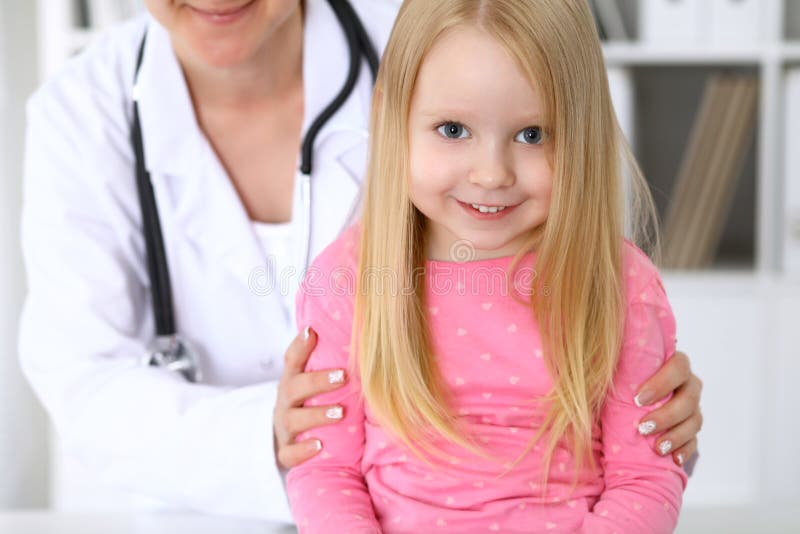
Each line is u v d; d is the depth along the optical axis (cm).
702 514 105
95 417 109
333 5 120
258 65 112
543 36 79
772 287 212
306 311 93
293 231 115
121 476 108
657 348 86
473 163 79
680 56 210
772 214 214
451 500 83
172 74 115
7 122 233
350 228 94
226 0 102
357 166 117
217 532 101
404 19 83
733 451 217
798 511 105
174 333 118
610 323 84
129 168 119
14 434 232
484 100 77
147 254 117
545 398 84
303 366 93
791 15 229
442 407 85
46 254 117
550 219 82
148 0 104
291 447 92
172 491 105
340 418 89
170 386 109
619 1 233
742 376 215
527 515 82
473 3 79
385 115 85
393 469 86
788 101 211
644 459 85
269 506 102
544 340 84
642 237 95
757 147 241
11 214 235
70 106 119
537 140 80
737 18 210
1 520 105
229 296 119
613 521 81
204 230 117
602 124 85
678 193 220
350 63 117
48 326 116
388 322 86
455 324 86
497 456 83
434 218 83
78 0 223
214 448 103
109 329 117
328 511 84
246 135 118
